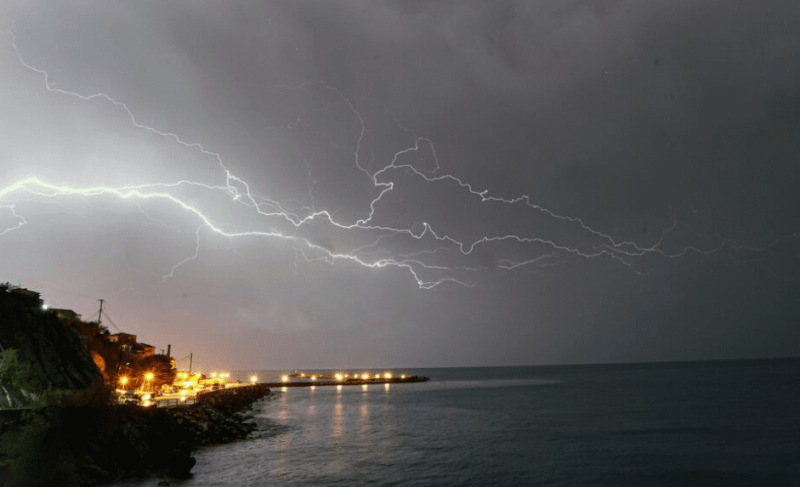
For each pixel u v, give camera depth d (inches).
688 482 1018.7
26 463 827.4
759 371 6510.8
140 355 2481.5
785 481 1012.5
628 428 1727.4
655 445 1393.9
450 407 2731.3
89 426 995.3
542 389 4229.8
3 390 952.3
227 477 1037.8
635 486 997.8
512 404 2834.6
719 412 2076.8
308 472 1093.1
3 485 783.1
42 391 995.9
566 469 1133.7
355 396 3900.1
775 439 1435.8
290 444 1483.8
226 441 1517.0
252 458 1246.9
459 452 1343.5
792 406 2229.3
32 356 1098.7
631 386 4131.4
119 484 925.8
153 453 1100.5
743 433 1547.7
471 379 7603.4
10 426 852.0
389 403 3093.0
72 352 1239.5
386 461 1218.6
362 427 1900.8
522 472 1108.5
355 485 992.2
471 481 1032.2
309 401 3348.9
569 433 1658.5
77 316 2027.6
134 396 1644.9
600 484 1012.5
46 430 889.5
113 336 2464.3
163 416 1286.9
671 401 2640.3
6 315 1152.8
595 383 4958.2
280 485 979.3
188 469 1039.6
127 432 1075.3
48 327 1236.5
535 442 1494.8
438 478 1051.9
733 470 1098.7
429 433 1720.0
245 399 2898.6
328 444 1482.5
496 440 1547.7
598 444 1435.8
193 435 1412.4
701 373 6422.2
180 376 3567.9
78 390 1067.3
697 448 1333.7
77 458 915.4
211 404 1952.5
